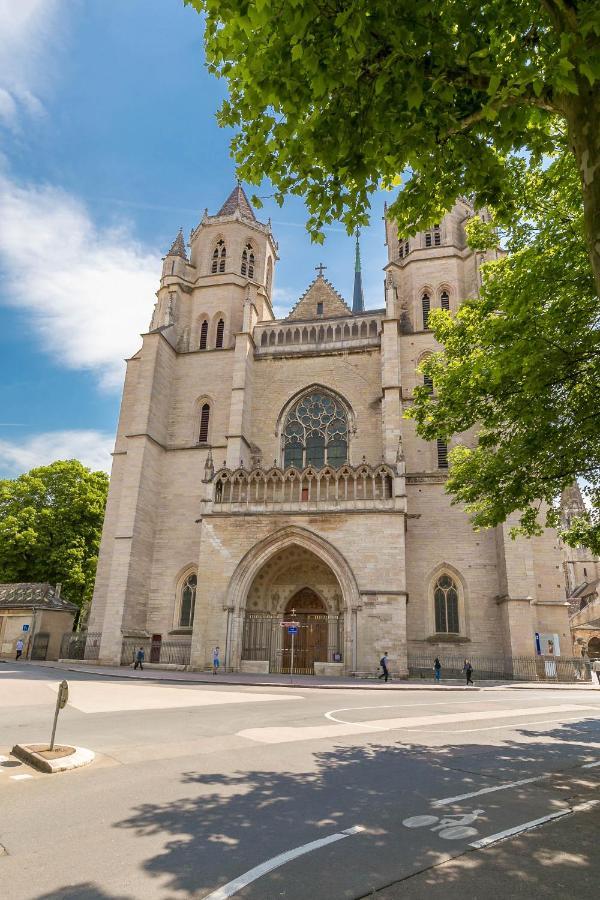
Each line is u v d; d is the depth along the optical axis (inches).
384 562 1395.2
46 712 598.2
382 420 1845.5
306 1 305.4
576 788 338.6
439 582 1670.8
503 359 619.8
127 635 1667.1
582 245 609.6
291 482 1529.3
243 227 2369.6
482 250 804.0
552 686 1321.4
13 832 242.2
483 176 436.8
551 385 636.1
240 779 342.3
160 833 245.4
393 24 322.0
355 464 1852.9
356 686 1096.8
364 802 299.4
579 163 291.0
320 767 380.5
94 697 760.3
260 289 2285.9
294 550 1557.6
